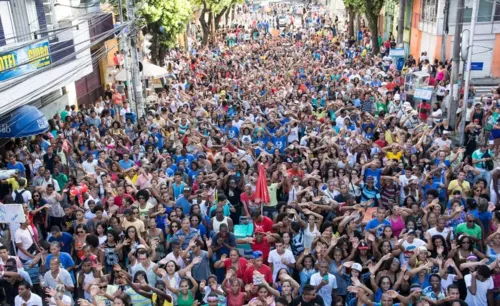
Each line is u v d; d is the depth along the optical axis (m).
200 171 13.58
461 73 22.31
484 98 21.42
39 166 14.62
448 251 9.84
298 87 26.12
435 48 33.12
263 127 17.36
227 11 62.72
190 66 36.34
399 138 15.62
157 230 10.85
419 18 37.28
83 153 16.27
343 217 10.70
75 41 20.39
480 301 8.93
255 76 29.22
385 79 28.00
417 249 9.20
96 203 11.87
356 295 8.80
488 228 11.37
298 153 15.05
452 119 20.56
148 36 33.09
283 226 10.40
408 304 8.37
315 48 44.47
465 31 18.92
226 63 36.94
